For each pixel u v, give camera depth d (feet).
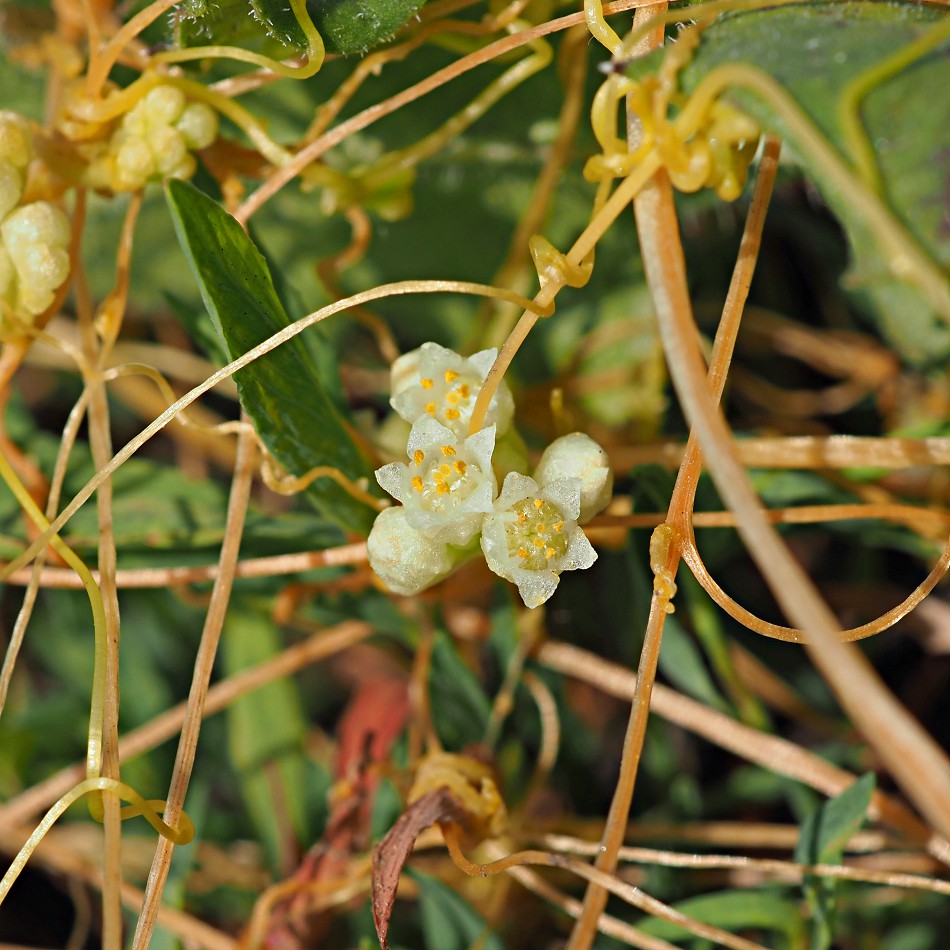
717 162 0.29
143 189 0.34
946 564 0.31
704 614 0.35
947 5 0.29
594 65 0.36
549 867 0.35
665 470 0.33
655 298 0.29
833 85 0.28
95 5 0.36
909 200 0.28
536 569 0.30
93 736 0.31
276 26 0.31
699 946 0.33
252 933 0.35
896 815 0.34
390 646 0.37
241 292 0.31
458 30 0.34
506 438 0.30
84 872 0.37
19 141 0.32
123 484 0.34
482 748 0.33
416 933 0.36
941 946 0.35
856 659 0.26
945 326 0.29
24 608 0.31
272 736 0.37
